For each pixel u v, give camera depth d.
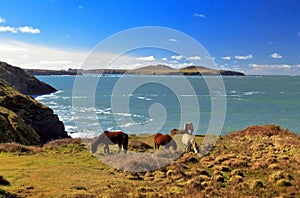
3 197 10.44
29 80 151.75
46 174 14.42
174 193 12.12
